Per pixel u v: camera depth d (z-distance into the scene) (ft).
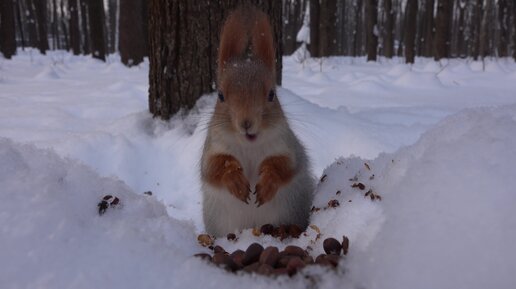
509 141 0.82
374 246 0.78
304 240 1.09
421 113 2.84
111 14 22.95
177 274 0.78
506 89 4.49
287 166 1.27
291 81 5.07
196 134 2.14
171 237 0.96
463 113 1.02
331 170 1.40
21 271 0.72
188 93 2.31
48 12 22.97
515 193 0.71
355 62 9.79
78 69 7.20
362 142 2.06
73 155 2.00
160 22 2.31
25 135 2.31
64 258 0.76
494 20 16.66
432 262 0.69
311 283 0.77
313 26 11.05
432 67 6.97
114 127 2.34
